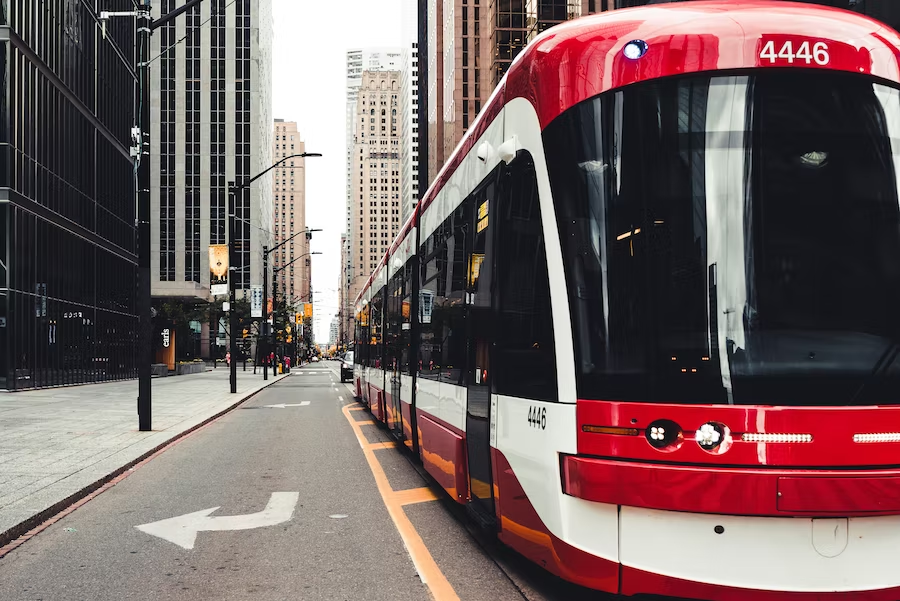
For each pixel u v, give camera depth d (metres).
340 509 8.19
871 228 4.52
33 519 7.41
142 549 6.59
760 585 4.17
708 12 4.81
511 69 5.98
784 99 4.58
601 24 5.06
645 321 4.53
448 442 7.71
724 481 4.18
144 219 15.69
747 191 4.51
